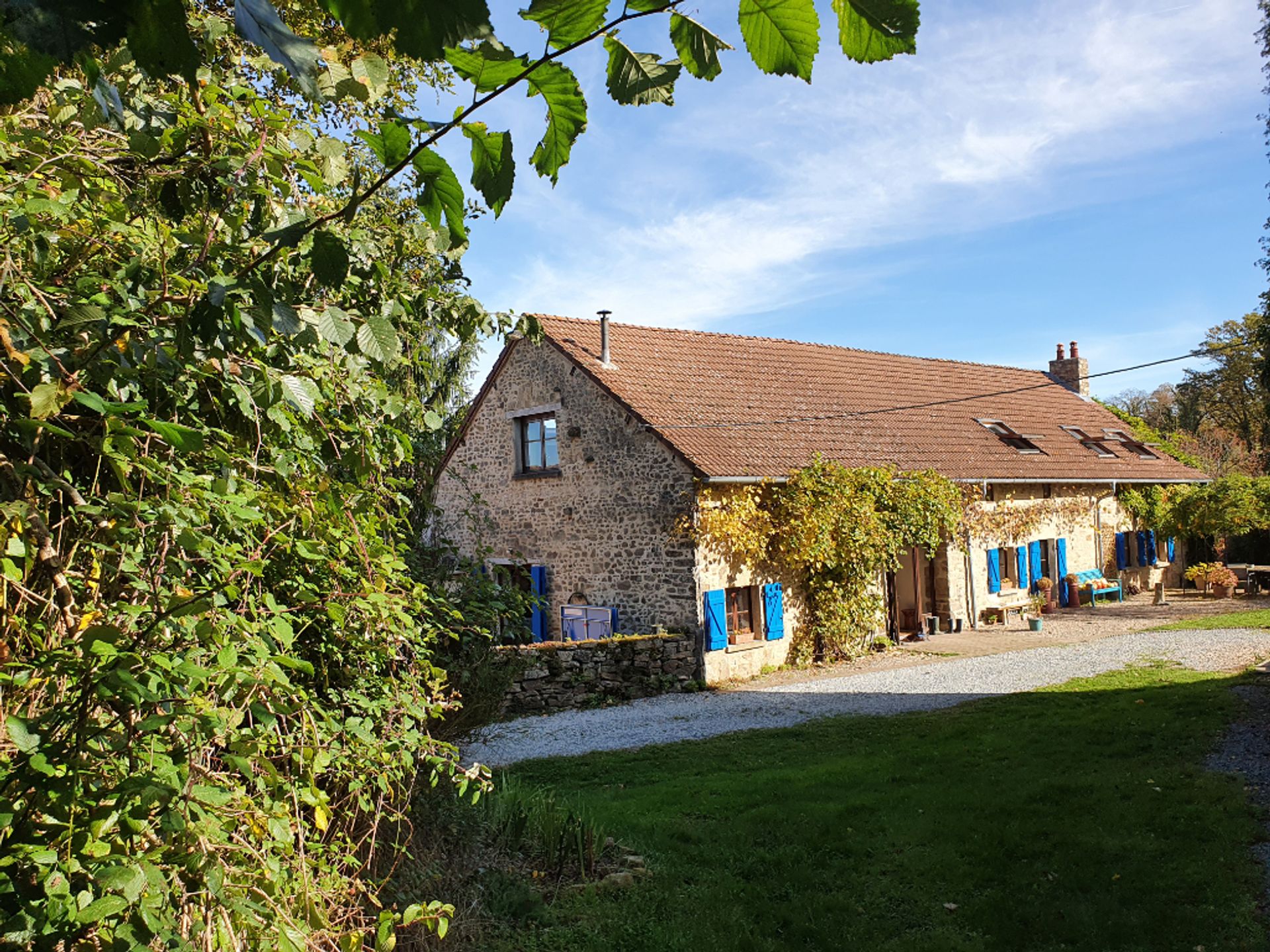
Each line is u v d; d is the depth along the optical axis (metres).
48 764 1.69
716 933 5.37
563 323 17.34
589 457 16.09
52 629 2.09
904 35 0.91
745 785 8.61
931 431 20.14
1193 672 13.09
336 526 3.28
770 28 0.95
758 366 19.25
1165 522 24.19
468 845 6.00
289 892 2.55
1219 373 35.44
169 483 2.24
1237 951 4.91
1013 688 13.07
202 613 2.09
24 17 0.81
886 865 6.44
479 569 6.48
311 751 2.84
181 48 0.85
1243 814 6.85
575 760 10.27
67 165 2.45
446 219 1.28
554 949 5.07
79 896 1.66
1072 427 24.73
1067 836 6.67
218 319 1.54
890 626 17.91
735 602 15.38
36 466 2.06
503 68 0.97
